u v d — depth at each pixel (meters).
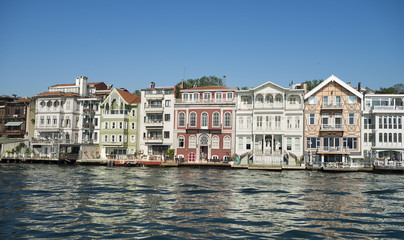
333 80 56.16
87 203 22.98
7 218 18.77
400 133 53.12
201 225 17.77
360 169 49.06
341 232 16.88
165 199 24.72
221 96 61.47
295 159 54.44
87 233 16.30
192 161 61.06
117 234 16.19
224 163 55.06
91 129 68.06
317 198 25.73
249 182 35.09
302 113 56.78
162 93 64.62
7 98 80.25
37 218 18.86
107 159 61.00
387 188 31.42
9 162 64.50
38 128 70.06
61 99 69.44
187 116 62.31
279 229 17.20
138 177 39.00
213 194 27.08
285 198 25.58
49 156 63.25
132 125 66.19
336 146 55.31
